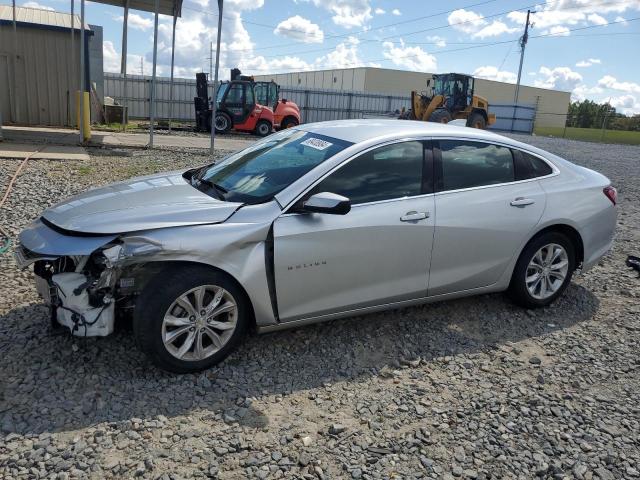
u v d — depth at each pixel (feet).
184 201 11.89
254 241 11.30
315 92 136.56
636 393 11.58
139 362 11.50
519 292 14.92
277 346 12.67
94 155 38.63
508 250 14.24
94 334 10.75
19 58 56.65
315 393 10.93
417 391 11.21
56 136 48.80
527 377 12.01
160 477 8.33
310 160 12.73
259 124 82.74
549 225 14.74
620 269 19.49
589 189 15.64
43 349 11.64
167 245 10.44
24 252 11.07
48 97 58.65
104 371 11.06
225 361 11.84
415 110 98.22
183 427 9.57
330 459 9.01
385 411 10.46
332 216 11.92
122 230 10.57
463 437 9.80
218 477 8.41
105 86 110.11
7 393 10.09
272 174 12.75
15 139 43.45
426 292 13.46
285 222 11.51
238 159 14.56
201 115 81.15
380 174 12.78
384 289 12.81
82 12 41.83
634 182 43.09
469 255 13.70
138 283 11.17
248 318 11.84
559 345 13.58
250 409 10.23
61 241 10.66
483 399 11.03
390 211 12.51
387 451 9.29
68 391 10.30
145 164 35.86
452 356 12.75
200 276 10.79
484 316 14.92
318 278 11.91
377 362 12.30
